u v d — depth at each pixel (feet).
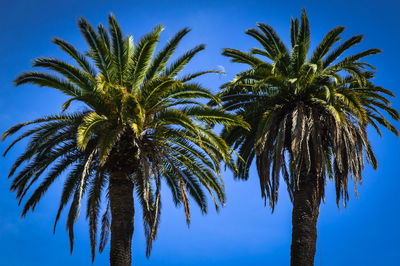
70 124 70.59
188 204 74.08
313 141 80.02
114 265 69.41
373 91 84.99
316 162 79.51
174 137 74.74
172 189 83.71
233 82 81.46
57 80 70.03
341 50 83.30
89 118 65.16
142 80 74.54
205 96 71.00
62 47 72.49
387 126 86.79
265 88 85.66
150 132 74.18
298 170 83.51
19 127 69.31
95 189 75.87
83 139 63.00
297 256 80.02
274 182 84.07
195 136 73.92
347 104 78.38
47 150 71.05
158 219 82.84
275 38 87.30
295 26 88.53
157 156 74.33
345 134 81.30
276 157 80.02
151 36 72.64
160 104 72.54
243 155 91.61
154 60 75.25
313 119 81.15
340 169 78.59
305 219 81.41
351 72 79.51
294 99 84.79
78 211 65.26
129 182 73.31
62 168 73.82
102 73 73.87
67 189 74.43
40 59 68.64
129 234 71.31
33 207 73.26
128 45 77.71
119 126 68.18
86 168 67.67
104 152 64.85
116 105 69.82
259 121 86.58
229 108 88.89
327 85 78.84
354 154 80.07
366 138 81.15
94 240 76.38
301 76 80.43
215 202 77.56
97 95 67.82
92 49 73.61
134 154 73.20
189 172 79.87
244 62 87.66
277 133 84.58
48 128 69.51
